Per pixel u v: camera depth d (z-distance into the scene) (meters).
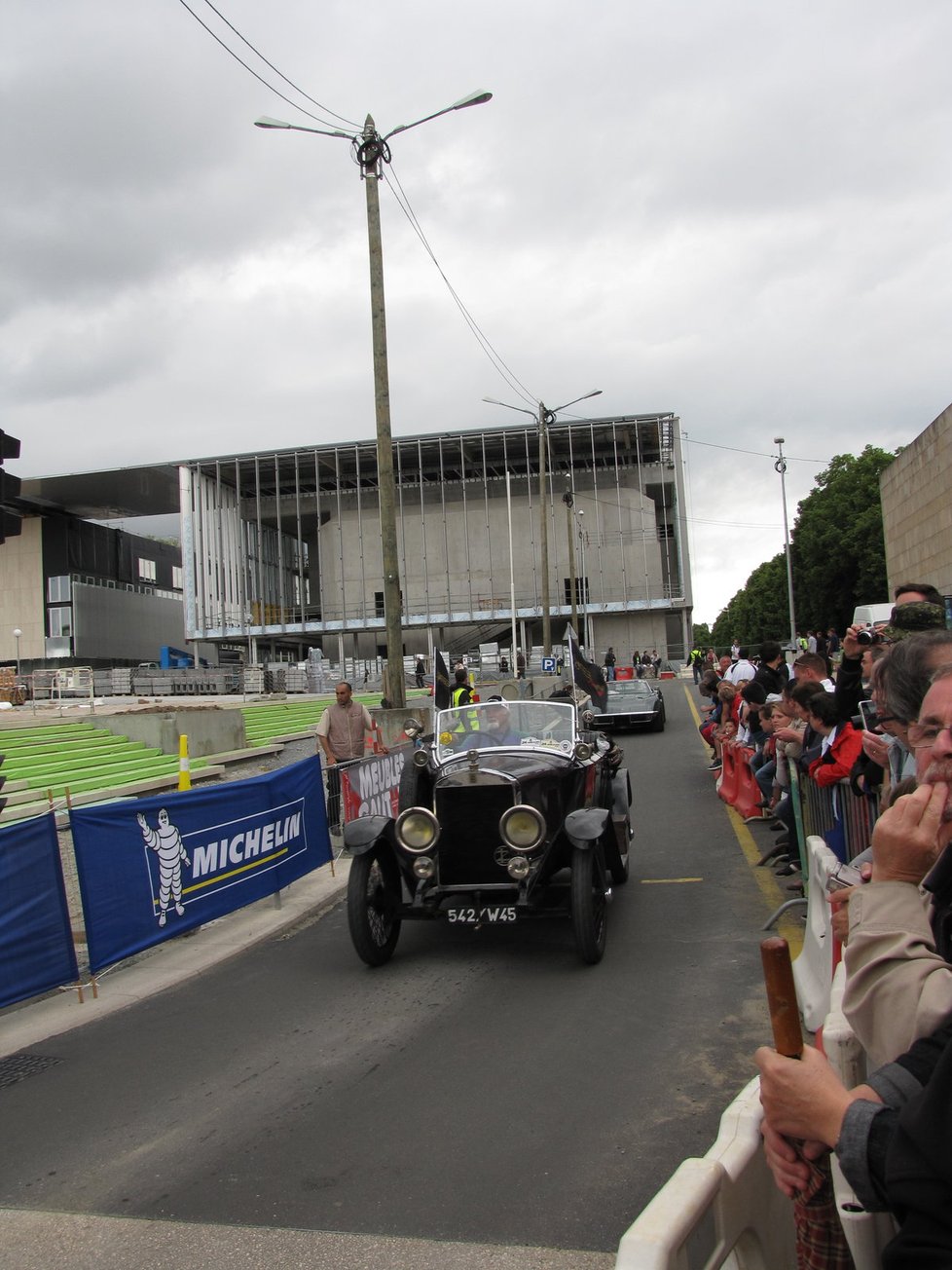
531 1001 5.89
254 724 22.17
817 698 6.70
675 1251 1.66
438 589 71.31
